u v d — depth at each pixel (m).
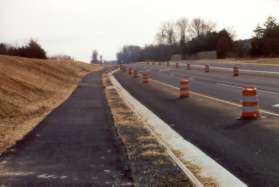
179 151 11.20
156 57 176.00
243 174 8.69
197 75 47.06
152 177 8.57
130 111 19.98
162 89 32.41
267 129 13.16
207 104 20.70
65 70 54.88
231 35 121.00
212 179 8.48
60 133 14.11
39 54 69.31
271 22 86.69
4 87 24.09
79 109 21.23
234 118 15.78
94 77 57.28
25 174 9.02
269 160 9.62
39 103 24.47
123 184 8.14
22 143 12.54
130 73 61.47
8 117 18.73
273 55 82.19
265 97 21.75
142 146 11.65
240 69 51.47
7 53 65.62
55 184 8.25
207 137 12.77
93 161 10.05
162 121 16.59
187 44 149.38
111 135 13.52
